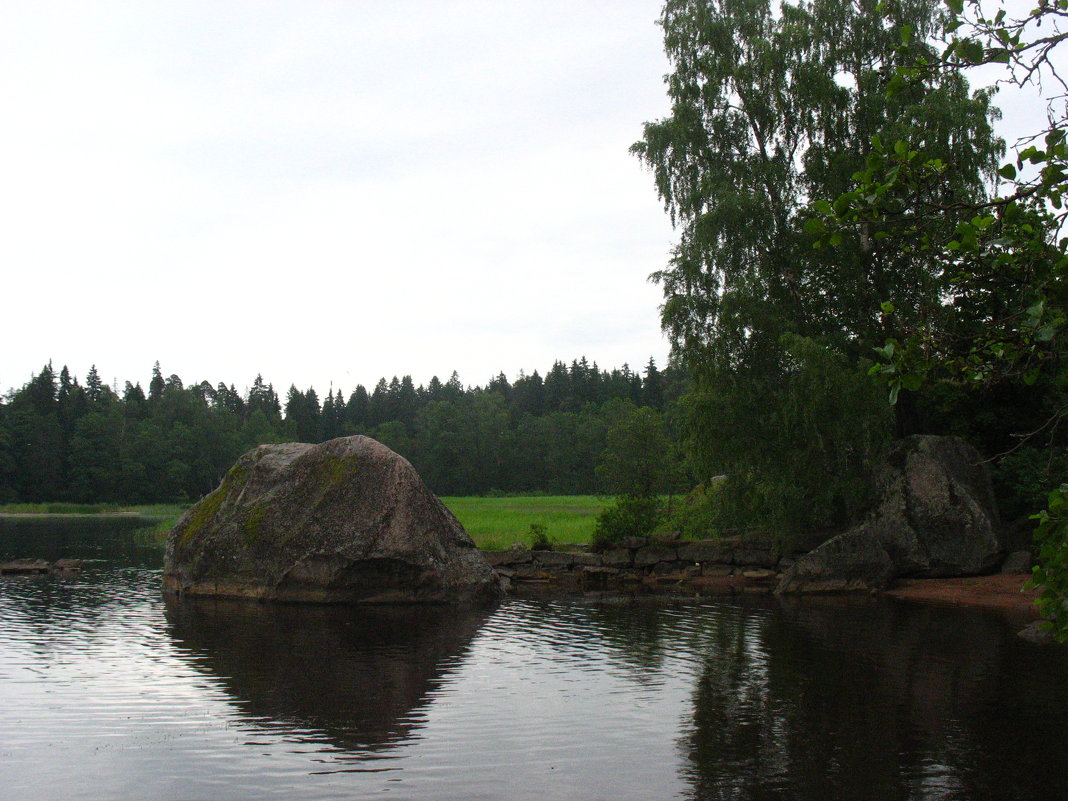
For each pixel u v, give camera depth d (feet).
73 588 89.76
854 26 112.78
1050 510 20.43
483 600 84.38
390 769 32.94
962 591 86.02
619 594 91.35
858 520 99.66
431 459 428.97
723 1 115.24
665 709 41.88
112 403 426.10
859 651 56.44
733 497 102.68
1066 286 19.88
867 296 107.04
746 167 108.17
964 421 107.04
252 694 44.50
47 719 39.65
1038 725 38.60
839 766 33.30
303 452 87.81
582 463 414.62
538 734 37.63
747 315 101.09
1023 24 20.33
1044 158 19.88
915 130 91.76
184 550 86.43
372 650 56.95
